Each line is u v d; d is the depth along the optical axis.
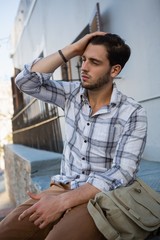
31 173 3.96
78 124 1.90
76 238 1.50
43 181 3.58
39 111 7.47
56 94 2.05
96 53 1.80
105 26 4.94
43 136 7.14
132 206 1.60
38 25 8.97
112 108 1.82
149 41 3.86
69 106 1.98
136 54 4.18
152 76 3.85
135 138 1.75
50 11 7.61
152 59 3.83
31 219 1.61
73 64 6.57
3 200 9.20
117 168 1.70
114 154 1.81
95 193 1.65
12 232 1.73
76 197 1.62
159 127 3.85
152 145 4.00
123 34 4.46
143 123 1.79
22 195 5.49
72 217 1.57
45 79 2.03
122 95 1.88
